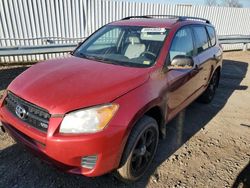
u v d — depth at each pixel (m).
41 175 2.90
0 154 3.21
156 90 2.87
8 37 7.34
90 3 8.29
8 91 2.84
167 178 3.02
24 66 7.35
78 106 2.32
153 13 9.75
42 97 2.44
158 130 3.11
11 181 2.79
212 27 5.36
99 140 2.28
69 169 2.40
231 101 5.80
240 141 4.02
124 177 2.73
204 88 4.86
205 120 4.68
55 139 2.26
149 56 3.25
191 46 4.07
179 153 3.53
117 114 2.40
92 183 2.84
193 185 2.93
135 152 2.72
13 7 7.15
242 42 11.76
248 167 3.35
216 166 3.32
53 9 7.73
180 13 10.44
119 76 2.78
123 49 3.49
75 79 2.68
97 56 3.47
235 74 8.20
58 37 8.08
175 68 3.22
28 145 2.50
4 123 2.79
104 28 4.08
